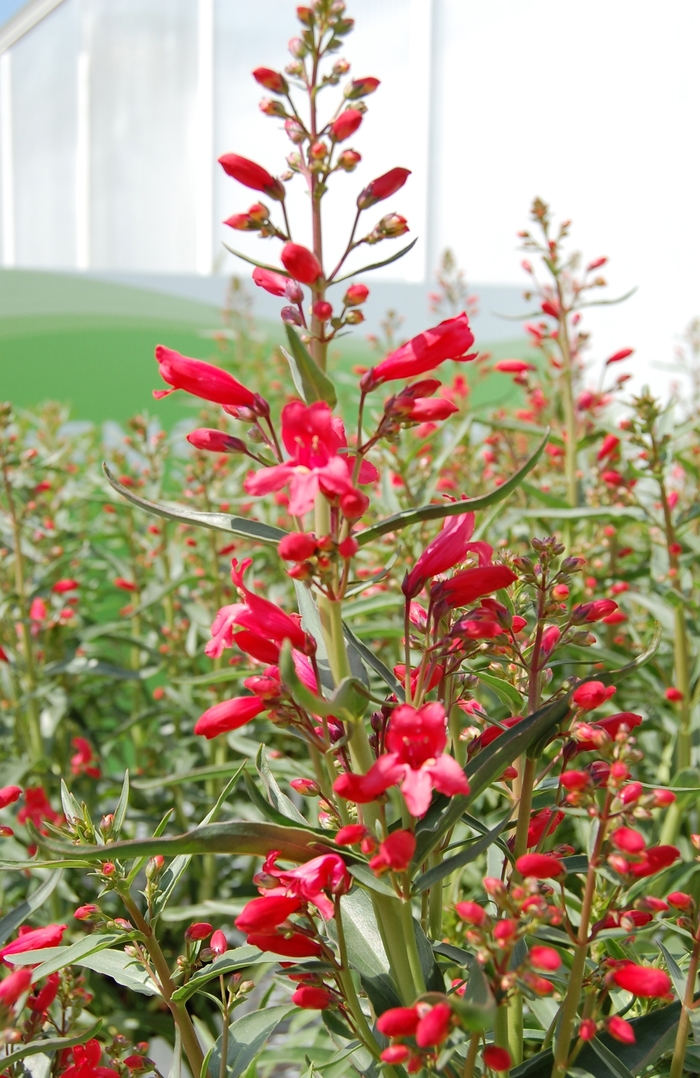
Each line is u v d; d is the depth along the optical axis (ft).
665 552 13.78
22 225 70.79
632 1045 6.55
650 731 14.35
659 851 5.80
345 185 46.55
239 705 6.24
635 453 17.53
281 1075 13.42
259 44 47.83
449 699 7.09
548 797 9.28
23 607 15.47
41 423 22.07
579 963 5.79
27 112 67.56
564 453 17.25
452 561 6.18
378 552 14.47
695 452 18.86
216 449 6.73
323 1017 6.81
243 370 24.97
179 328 30.68
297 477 5.50
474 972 5.48
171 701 17.25
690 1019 6.53
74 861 6.75
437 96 48.08
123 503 17.65
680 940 10.57
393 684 6.64
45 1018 6.79
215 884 16.16
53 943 6.57
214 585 16.34
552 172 44.52
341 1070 9.43
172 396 30.30
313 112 6.40
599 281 16.05
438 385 6.44
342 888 5.59
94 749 17.31
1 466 15.24
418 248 48.62
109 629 16.22
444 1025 4.95
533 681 6.61
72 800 7.50
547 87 44.32
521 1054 6.78
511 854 6.38
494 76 45.85
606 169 42.60
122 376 30.07
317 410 5.65
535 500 19.17
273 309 31.76
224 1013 7.05
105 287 29.53
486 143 46.52
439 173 48.49
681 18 38.88
